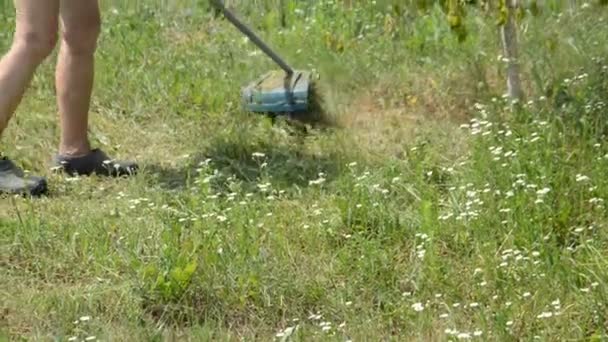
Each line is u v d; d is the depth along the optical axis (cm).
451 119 1515
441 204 1252
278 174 1360
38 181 1316
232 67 1664
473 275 1101
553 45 1530
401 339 1032
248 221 1203
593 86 1468
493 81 1570
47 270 1152
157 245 1162
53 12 1266
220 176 1318
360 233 1187
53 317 1070
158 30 1820
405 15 1714
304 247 1184
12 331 1055
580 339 1005
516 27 1510
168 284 1080
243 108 1527
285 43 1731
